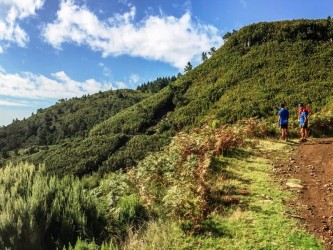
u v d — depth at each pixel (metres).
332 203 7.61
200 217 6.79
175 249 5.89
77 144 103.69
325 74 69.81
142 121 106.12
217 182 8.91
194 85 109.81
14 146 193.88
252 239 6.07
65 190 7.33
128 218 6.98
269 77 81.44
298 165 10.98
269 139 16.05
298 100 51.50
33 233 5.79
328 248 5.74
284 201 7.75
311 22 99.81
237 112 63.19
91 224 6.53
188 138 12.89
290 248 5.75
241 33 115.06
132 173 9.47
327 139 15.85
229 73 99.56
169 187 8.57
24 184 7.58
